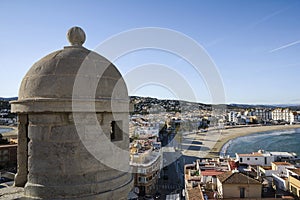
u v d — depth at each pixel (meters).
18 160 6.70
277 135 141.62
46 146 5.59
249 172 44.41
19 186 6.61
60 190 5.46
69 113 5.57
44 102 5.53
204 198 30.67
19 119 6.66
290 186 37.16
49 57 6.07
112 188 5.92
